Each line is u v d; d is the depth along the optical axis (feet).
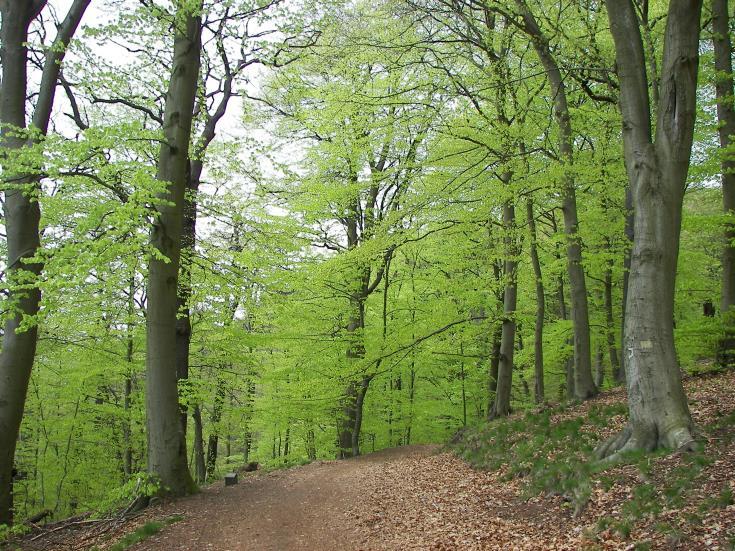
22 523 34.06
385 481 39.29
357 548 24.32
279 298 47.19
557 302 82.79
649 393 24.40
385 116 45.50
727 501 18.12
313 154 57.00
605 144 42.98
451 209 42.70
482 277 53.98
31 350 34.42
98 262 28.53
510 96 41.47
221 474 67.82
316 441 72.08
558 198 44.29
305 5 41.65
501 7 37.04
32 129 28.27
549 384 92.94
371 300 63.00
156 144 39.52
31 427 61.87
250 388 66.59
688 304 71.46
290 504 33.86
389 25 40.34
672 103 25.30
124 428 70.49
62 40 35.73
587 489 23.12
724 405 28.50
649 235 25.14
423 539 24.36
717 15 38.32
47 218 40.32
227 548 25.45
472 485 32.71
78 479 65.46
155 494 34.50
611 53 41.06
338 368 54.95
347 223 62.64
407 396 67.67
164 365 35.70
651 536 18.34
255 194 51.11
